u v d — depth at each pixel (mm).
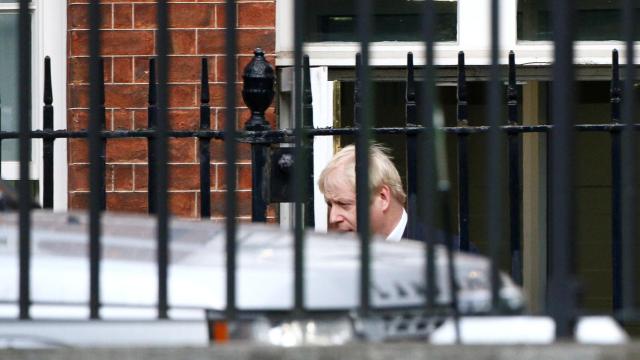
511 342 9453
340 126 25000
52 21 24547
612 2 24688
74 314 9219
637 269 23078
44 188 18469
